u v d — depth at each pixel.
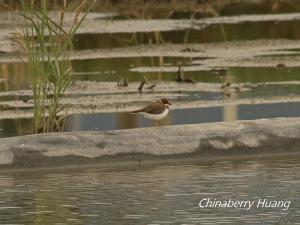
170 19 34.03
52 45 14.48
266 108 17.94
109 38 29.28
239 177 12.46
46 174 12.80
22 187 12.03
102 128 16.27
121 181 12.28
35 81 14.47
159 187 11.94
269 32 30.67
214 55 26.06
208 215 10.73
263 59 24.94
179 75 21.59
